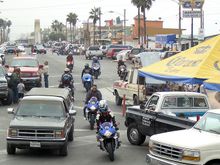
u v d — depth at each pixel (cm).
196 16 4388
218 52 1823
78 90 3728
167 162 1116
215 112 1258
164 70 1920
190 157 1073
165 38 7562
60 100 1648
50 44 19100
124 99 2562
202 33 4816
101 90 3806
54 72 5503
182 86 2472
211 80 1669
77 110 2717
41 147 1487
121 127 2183
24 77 3575
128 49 8369
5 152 1583
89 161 1478
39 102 1630
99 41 13725
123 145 1758
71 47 10862
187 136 1161
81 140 1848
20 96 2991
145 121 1658
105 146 1505
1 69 2988
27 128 1484
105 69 6294
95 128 2117
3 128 2086
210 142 1091
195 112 1672
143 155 1580
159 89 2559
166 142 1134
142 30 11262
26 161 1457
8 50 10769
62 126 1503
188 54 1950
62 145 1498
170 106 1655
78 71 5688
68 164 1428
